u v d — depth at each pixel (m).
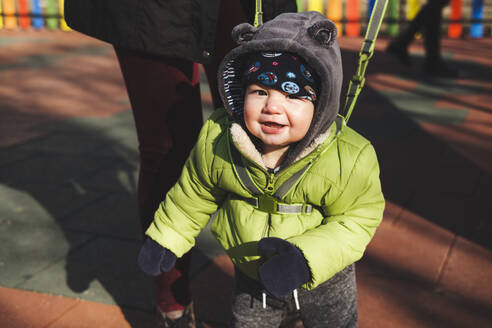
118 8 1.68
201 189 1.60
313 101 1.39
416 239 2.89
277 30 1.38
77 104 5.82
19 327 2.23
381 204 1.49
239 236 1.55
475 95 5.89
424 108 5.40
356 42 8.93
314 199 1.47
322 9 10.09
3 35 10.18
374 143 4.39
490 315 2.28
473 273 2.58
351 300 1.61
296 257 1.34
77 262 2.72
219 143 1.54
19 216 3.21
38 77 7.03
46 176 3.85
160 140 1.81
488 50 8.41
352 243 1.44
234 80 1.49
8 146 4.48
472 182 3.61
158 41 1.66
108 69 7.51
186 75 1.77
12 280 2.55
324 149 1.43
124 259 2.76
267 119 1.37
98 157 4.24
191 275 2.58
